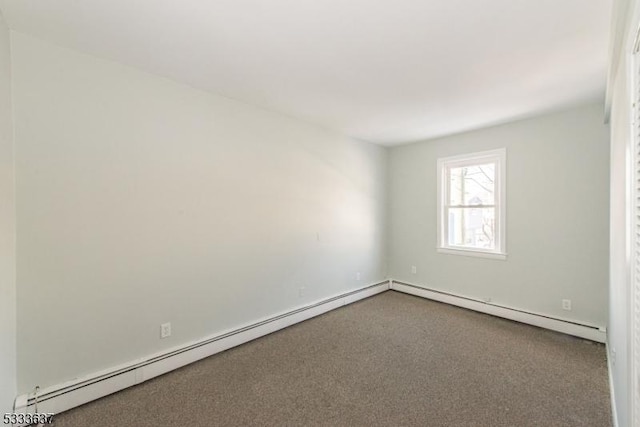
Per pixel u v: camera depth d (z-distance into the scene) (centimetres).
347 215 405
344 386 215
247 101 285
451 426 175
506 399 200
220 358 256
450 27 169
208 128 262
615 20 134
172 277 240
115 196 211
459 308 387
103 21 164
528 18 160
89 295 201
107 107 207
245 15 159
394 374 231
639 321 103
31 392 179
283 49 194
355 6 152
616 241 189
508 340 290
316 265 363
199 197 256
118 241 213
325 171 373
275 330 313
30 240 179
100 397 201
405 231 456
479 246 384
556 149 311
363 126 363
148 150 227
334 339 294
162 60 208
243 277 289
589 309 292
